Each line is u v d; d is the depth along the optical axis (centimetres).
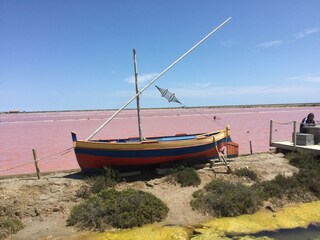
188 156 1473
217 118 6569
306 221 1089
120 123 6009
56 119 8812
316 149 1555
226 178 1397
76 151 1384
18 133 4422
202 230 1016
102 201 1129
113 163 1383
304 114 8244
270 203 1216
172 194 1256
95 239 973
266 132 3716
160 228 1034
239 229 1027
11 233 1018
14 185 1255
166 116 8788
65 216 1117
